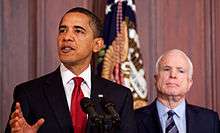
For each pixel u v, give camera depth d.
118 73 3.44
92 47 2.29
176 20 4.05
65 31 2.21
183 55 2.85
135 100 3.43
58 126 2.11
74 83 2.25
